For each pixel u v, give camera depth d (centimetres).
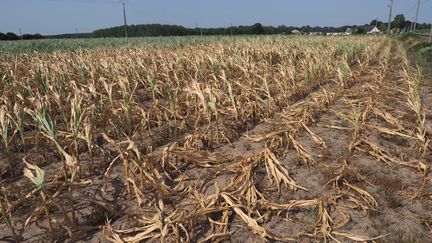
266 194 476
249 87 880
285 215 431
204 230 405
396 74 1340
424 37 4762
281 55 1524
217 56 1333
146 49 1938
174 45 2661
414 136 657
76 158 499
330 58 1409
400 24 9694
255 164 537
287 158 586
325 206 437
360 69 1370
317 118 799
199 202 437
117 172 543
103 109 700
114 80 945
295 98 959
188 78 1085
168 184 506
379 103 848
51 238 387
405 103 813
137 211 443
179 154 550
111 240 383
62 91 833
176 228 381
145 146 632
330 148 624
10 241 388
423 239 381
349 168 520
